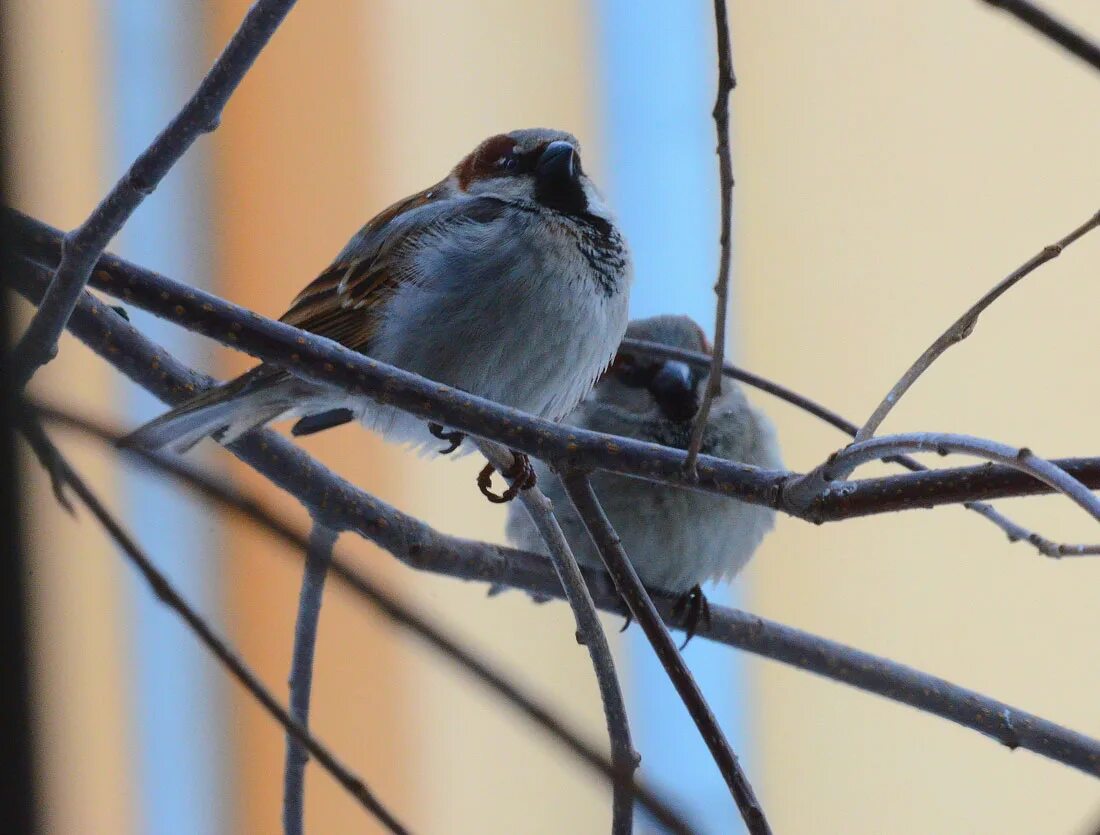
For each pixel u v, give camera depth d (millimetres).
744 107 10094
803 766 9484
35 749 2740
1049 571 9547
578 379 6109
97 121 8898
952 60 9984
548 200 6105
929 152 9930
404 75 10102
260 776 8797
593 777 2156
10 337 2764
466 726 9500
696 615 6715
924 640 9562
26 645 2693
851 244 9945
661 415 7473
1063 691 9328
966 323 3730
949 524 9703
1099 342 9445
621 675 9602
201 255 9289
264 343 4039
